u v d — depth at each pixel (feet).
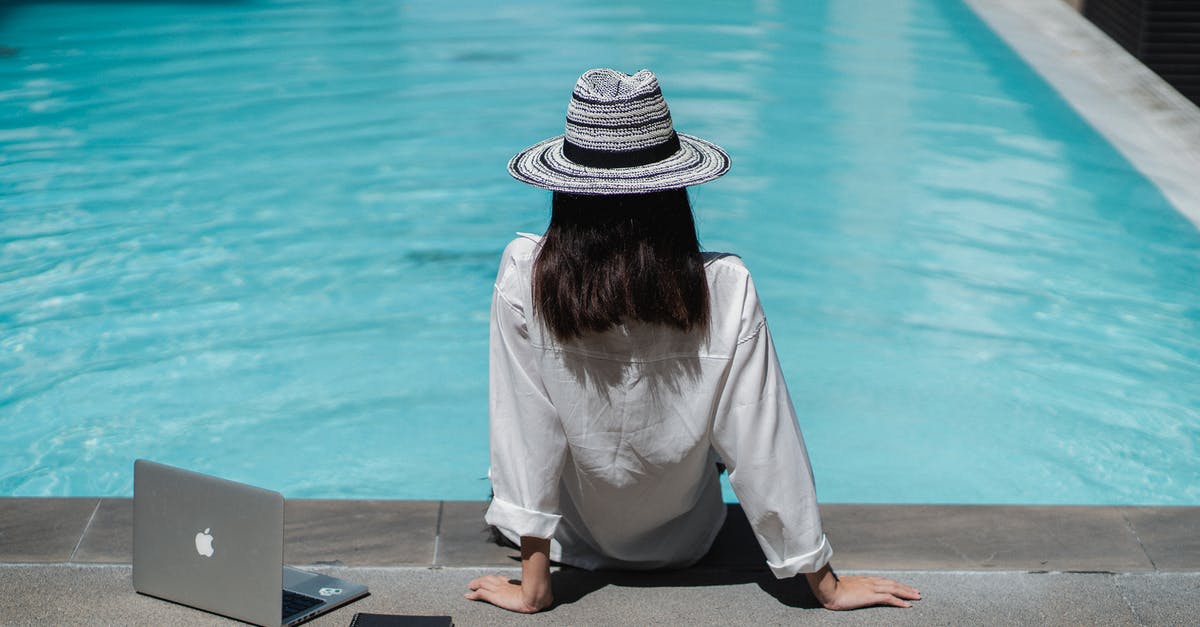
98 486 12.09
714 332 7.56
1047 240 17.97
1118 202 19.13
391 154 21.31
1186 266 17.07
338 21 30.22
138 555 8.23
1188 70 26.76
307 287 16.62
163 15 30.45
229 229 18.28
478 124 22.71
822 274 17.16
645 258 7.22
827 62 26.50
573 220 7.27
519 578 8.56
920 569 8.71
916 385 14.33
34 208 18.62
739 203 19.48
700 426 7.75
